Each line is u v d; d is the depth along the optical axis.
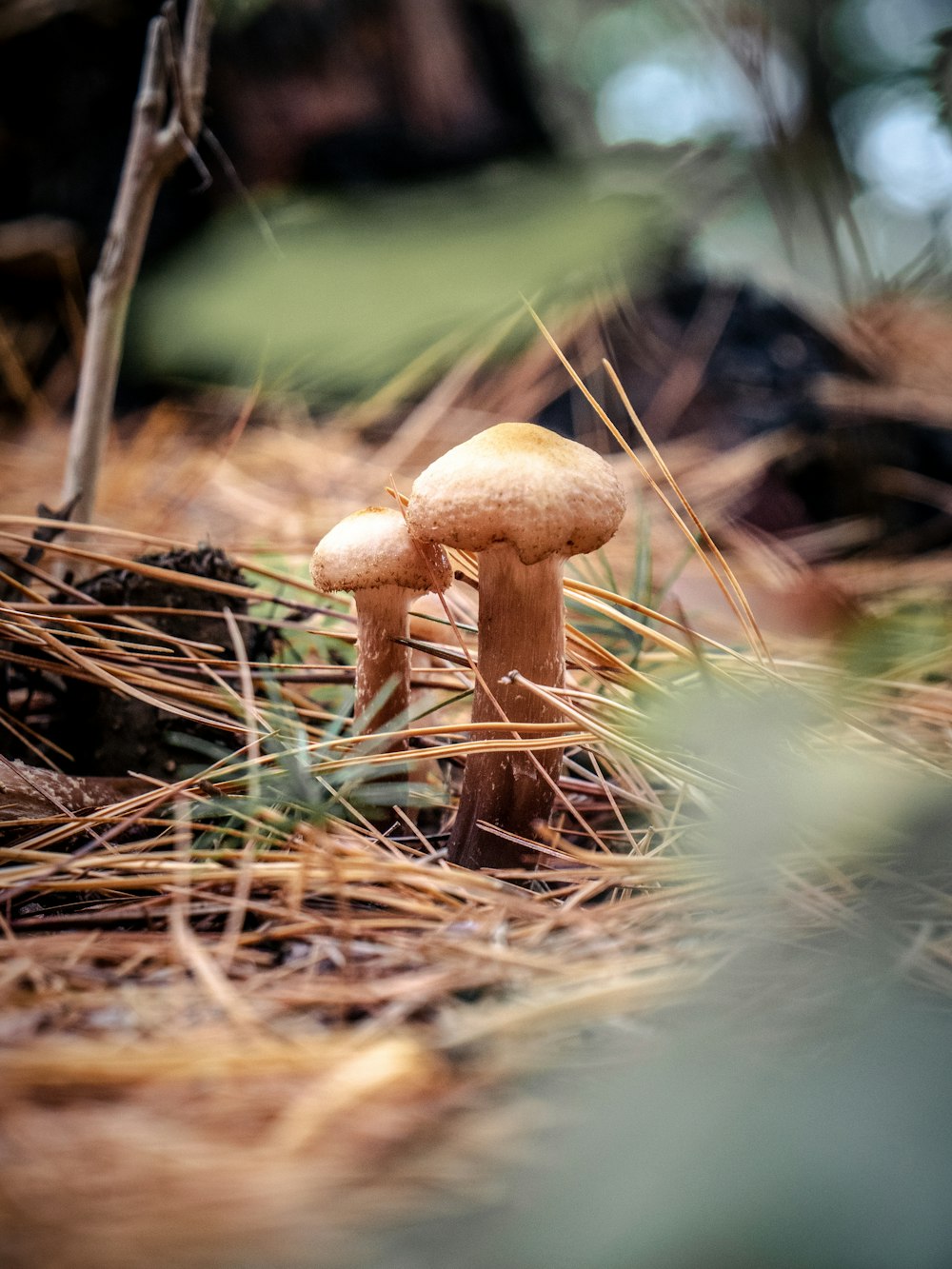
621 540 0.54
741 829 0.29
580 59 1.15
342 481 0.60
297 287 0.34
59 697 0.38
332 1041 0.26
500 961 0.28
